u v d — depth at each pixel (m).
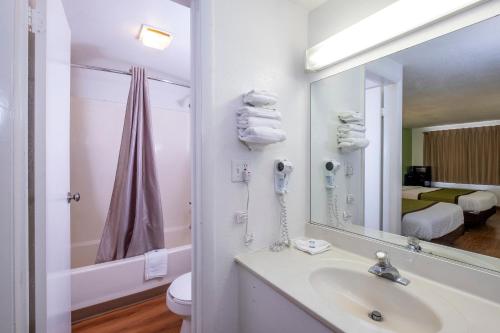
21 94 0.71
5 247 0.65
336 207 1.37
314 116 1.45
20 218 0.70
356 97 1.27
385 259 1.00
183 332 1.41
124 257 2.04
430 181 1.04
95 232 2.43
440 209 1.00
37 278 0.82
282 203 1.34
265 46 1.29
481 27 0.85
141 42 2.01
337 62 1.31
